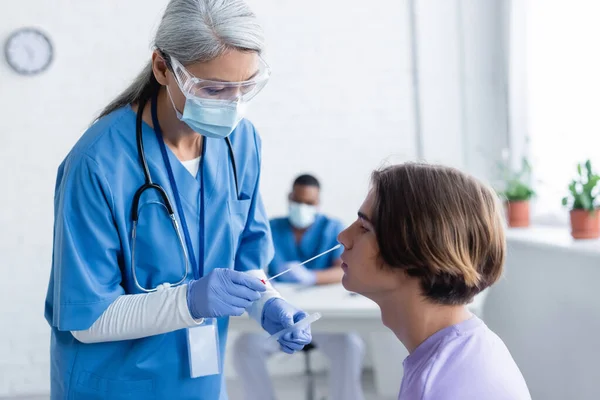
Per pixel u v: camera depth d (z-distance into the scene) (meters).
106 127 1.40
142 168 1.41
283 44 3.92
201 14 1.26
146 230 1.41
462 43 3.81
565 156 3.35
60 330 1.39
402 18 3.95
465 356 1.04
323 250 3.27
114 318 1.33
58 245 1.35
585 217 2.88
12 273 3.74
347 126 3.97
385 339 3.38
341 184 3.99
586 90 3.18
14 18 3.70
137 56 3.79
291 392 3.79
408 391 1.05
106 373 1.41
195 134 1.49
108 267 1.36
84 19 3.75
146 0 3.78
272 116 3.94
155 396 1.44
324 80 3.95
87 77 3.77
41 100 3.74
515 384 1.03
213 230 1.51
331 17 3.93
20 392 3.76
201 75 1.27
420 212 1.08
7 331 3.74
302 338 1.48
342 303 2.64
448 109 3.87
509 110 3.66
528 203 3.45
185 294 1.34
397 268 1.11
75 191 1.33
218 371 1.48
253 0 3.89
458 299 1.10
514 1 3.56
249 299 1.36
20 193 3.74
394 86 3.97
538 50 3.48
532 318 3.20
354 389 3.13
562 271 2.95
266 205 3.96
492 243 1.10
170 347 1.44
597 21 3.08
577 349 2.87
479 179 1.14
